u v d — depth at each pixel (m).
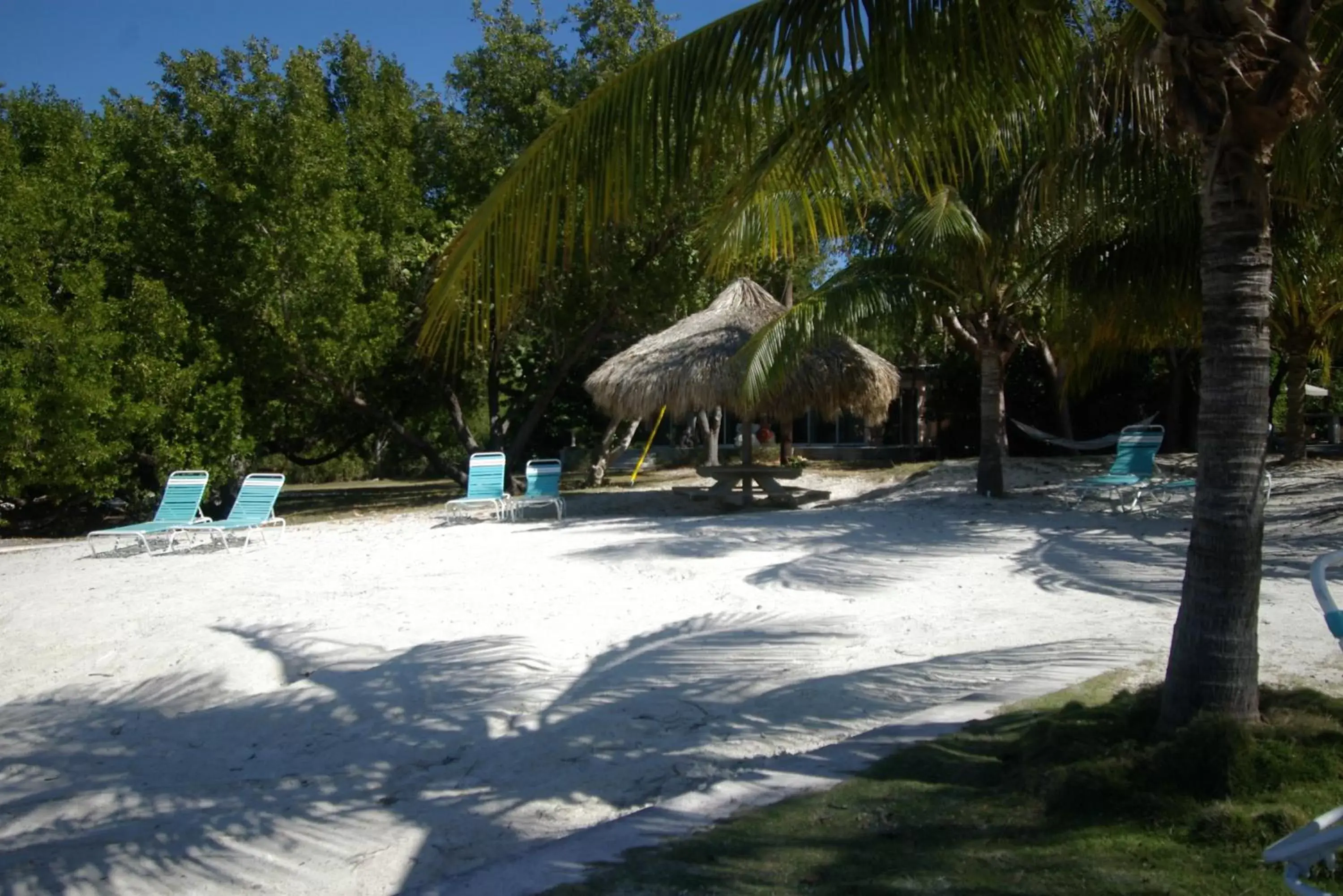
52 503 19.95
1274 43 3.90
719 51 4.66
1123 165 10.11
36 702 7.07
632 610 8.78
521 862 3.82
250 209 19.19
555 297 20.42
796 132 5.14
